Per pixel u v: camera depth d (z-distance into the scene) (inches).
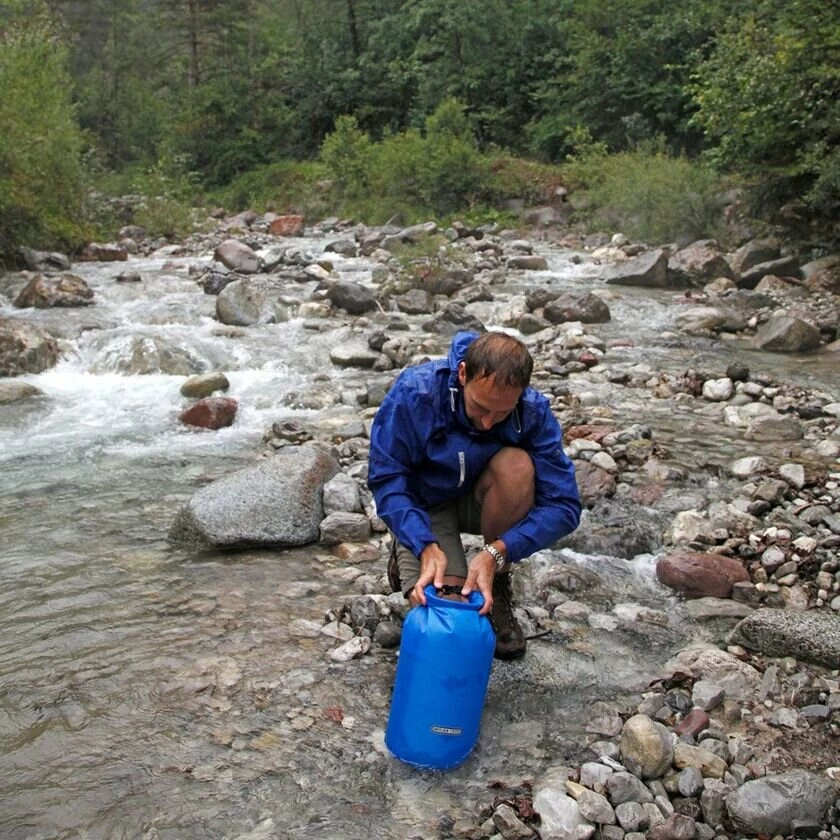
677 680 126.0
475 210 786.2
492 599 118.5
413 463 118.0
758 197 553.6
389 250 611.2
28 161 562.6
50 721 115.6
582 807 98.7
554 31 987.9
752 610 148.8
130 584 154.3
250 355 327.3
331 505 179.6
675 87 774.5
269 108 1235.2
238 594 150.6
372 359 315.3
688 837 95.2
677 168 621.3
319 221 936.3
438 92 1048.2
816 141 489.1
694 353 339.0
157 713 117.3
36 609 145.2
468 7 1002.1
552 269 538.9
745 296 414.6
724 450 227.6
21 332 311.3
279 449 228.1
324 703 119.9
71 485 203.2
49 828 96.7
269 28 1385.3
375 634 135.8
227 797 101.8
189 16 1339.8
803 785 100.0
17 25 682.8
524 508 117.6
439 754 106.0
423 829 97.2
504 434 116.6
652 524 181.6
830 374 307.0
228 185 1176.2
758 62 491.5
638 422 251.4
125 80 1541.6
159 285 471.8
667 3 811.4
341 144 965.2
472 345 108.7
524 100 1003.3
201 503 171.9
